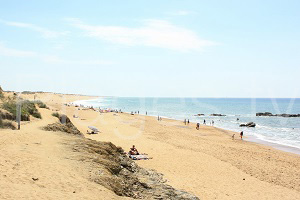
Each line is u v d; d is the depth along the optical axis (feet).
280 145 136.15
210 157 88.17
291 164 91.81
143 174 57.67
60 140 59.52
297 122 265.13
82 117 197.36
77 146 55.57
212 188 58.90
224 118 305.12
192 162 79.56
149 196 43.24
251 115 353.10
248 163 87.25
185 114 357.00
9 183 29.89
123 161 59.00
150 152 89.61
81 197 30.50
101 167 45.47
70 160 44.73
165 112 392.47
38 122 86.43
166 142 115.85
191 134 157.17
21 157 40.65
